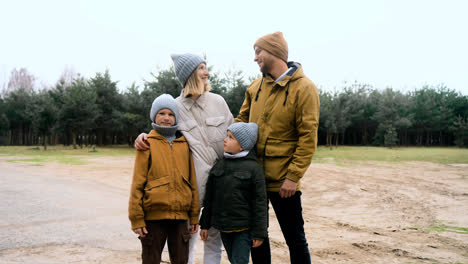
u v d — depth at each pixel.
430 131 51.59
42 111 31.83
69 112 33.91
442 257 3.58
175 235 2.39
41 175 11.48
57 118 32.66
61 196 7.44
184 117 2.67
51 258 3.33
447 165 17.19
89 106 34.38
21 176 11.10
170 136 2.50
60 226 4.71
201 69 2.73
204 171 2.57
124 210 6.02
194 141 2.60
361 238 4.42
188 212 2.47
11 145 45.44
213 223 2.45
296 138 2.51
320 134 53.22
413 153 28.17
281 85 2.45
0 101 45.25
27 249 3.62
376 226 5.24
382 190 9.54
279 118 2.47
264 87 2.65
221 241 2.71
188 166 2.51
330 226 5.26
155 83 30.70
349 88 49.69
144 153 2.32
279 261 3.40
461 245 4.06
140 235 2.28
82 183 9.77
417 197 8.34
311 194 9.06
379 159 21.17
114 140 51.28
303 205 7.47
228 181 2.41
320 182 11.12
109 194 7.96
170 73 30.31
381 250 3.84
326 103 40.94
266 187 2.52
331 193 9.17
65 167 14.53
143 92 32.62
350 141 55.28
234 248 2.40
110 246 3.78
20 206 6.17
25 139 46.19
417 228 5.08
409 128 50.91
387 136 40.78
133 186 2.28
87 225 4.81
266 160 2.51
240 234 2.40
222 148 2.70
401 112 46.03
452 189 9.61
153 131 2.46
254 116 2.67
